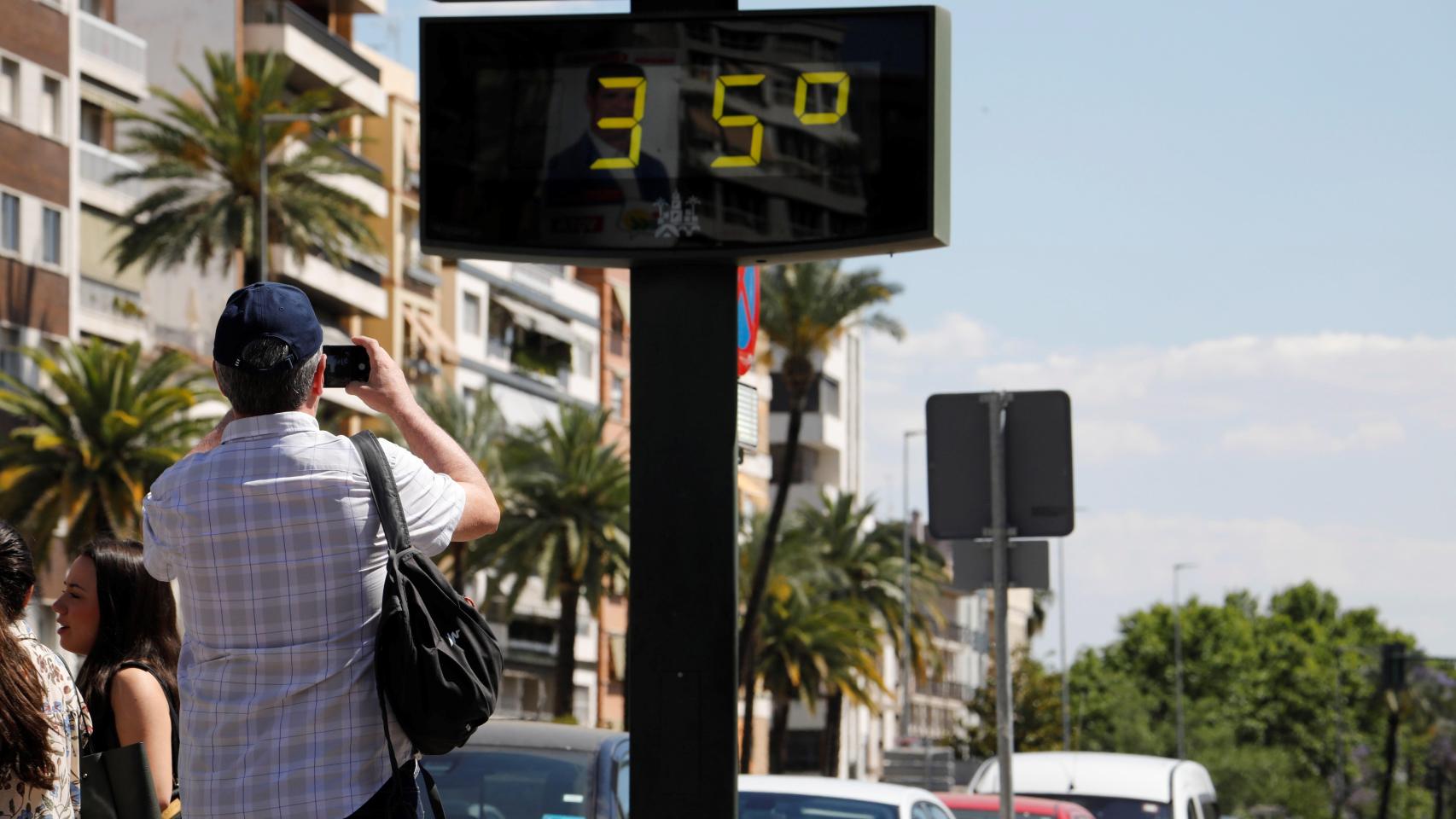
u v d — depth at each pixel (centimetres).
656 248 584
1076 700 12988
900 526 9025
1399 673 8694
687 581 581
